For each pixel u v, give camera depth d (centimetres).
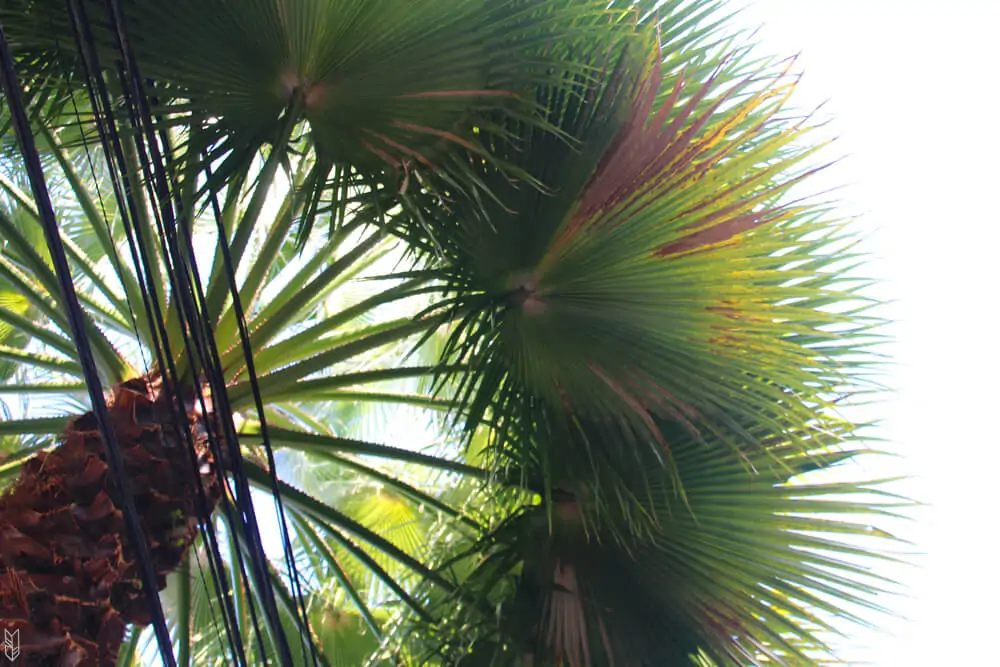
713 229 262
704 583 301
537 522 304
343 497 473
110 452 142
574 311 274
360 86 246
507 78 261
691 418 294
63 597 218
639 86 273
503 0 243
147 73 228
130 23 219
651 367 278
